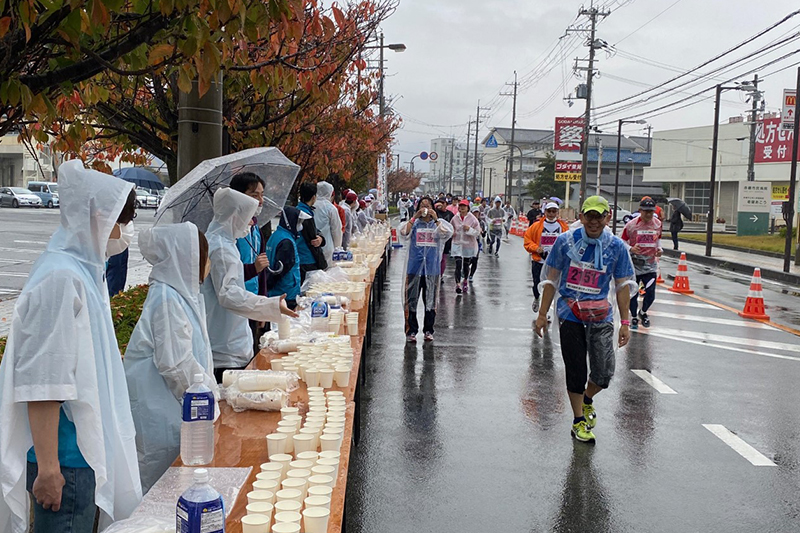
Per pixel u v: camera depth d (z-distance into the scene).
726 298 16.98
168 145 9.56
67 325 2.69
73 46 3.81
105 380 2.91
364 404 7.73
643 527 4.91
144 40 4.18
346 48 9.41
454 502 5.27
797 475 5.91
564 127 60.16
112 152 10.51
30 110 3.77
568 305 6.48
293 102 9.63
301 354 5.20
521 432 6.88
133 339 3.71
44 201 49.41
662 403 7.96
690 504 5.30
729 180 64.69
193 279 3.78
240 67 6.11
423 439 6.62
